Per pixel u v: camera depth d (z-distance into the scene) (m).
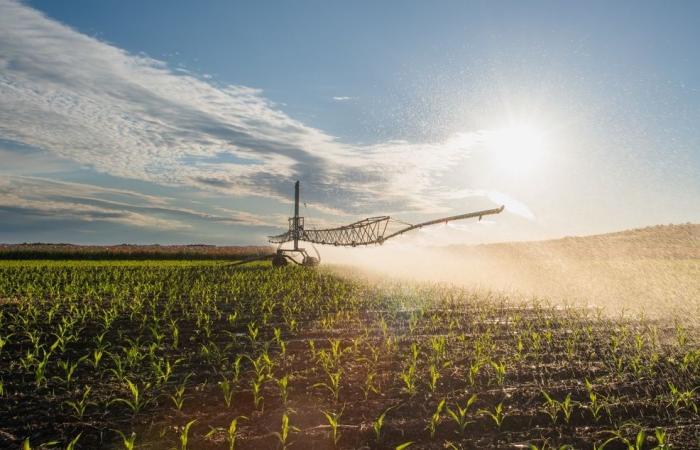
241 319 13.45
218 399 7.36
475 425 6.58
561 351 10.25
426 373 8.66
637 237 47.88
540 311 15.52
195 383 8.05
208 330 11.21
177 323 12.72
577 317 14.33
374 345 10.59
